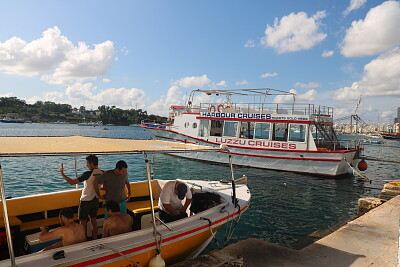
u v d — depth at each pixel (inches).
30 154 144.7
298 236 324.8
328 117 772.0
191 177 665.6
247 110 829.2
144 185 283.6
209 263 183.6
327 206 452.4
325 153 663.8
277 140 727.1
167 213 213.0
